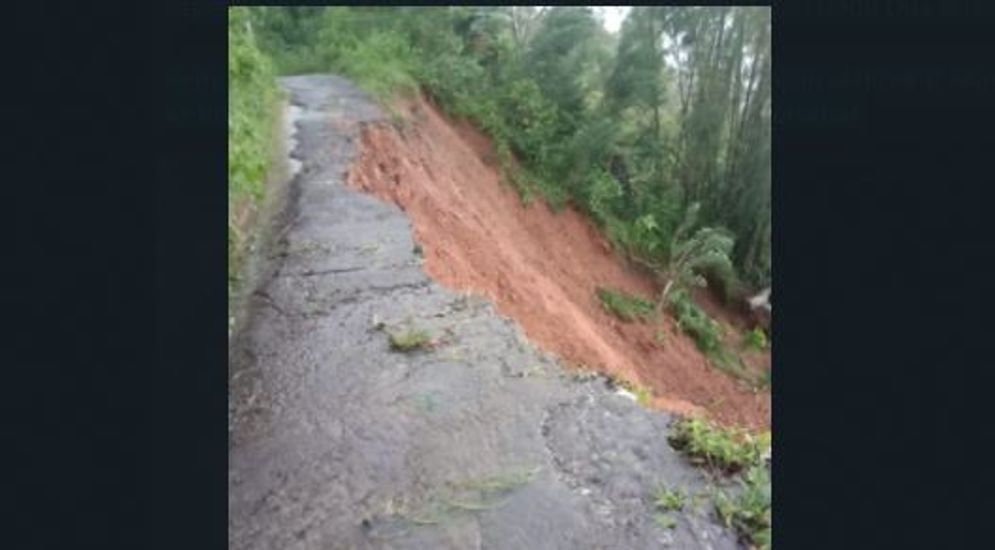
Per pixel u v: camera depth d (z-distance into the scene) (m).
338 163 7.86
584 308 12.50
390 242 5.76
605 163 17.14
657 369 12.43
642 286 15.60
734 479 3.01
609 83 17.86
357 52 14.40
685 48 18.12
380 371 3.86
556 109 16.95
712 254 15.13
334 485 2.98
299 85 12.66
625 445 3.23
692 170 18.27
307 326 4.36
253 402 3.57
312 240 5.70
